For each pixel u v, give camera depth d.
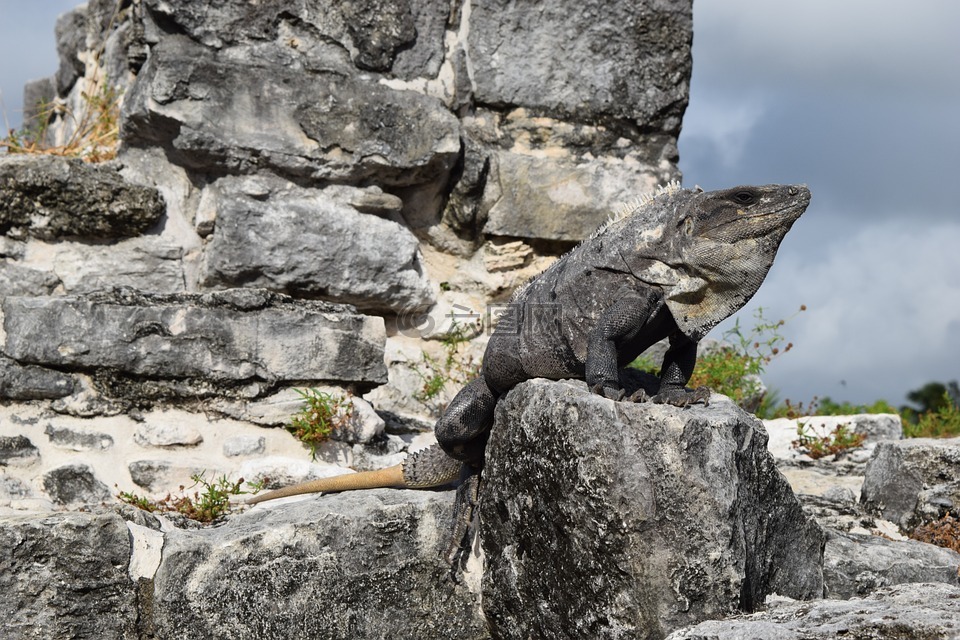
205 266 20.44
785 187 13.50
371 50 22.02
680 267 13.88
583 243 14.95
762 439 13.55
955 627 10.24
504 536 14.56
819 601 12.34
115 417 17.75
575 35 23.64
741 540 12.59
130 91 20.97
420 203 22.88
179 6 20.55
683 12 24.31
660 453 12.54
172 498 17.17
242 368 18.22
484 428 15.50
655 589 12.34
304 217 20.98
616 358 13.66
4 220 19.03
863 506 19.61
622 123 24.03
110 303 17.77
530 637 14.12
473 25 23.03
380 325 19.28
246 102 20.81
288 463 17.88
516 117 23.42
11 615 13.66
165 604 14.34
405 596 15.20
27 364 17.41
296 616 14.74
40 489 16.86
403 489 16.31
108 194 19.56
